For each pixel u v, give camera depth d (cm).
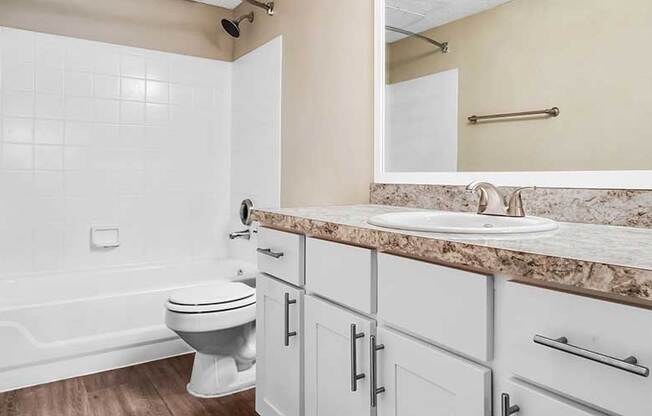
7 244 262
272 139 276
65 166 278
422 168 180
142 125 303
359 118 207
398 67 189
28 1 266
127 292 239
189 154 320
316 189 236
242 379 214
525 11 143
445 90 171
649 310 62
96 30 286
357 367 118
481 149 158
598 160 125
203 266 308
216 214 332
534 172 142
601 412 68
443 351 94
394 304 105
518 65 145
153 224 307
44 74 271
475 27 159
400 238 101
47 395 201
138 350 239
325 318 130
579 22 129
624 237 97
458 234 99
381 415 111
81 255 283
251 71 302
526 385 79
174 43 313
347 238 117
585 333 69
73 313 222
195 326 191
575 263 68
